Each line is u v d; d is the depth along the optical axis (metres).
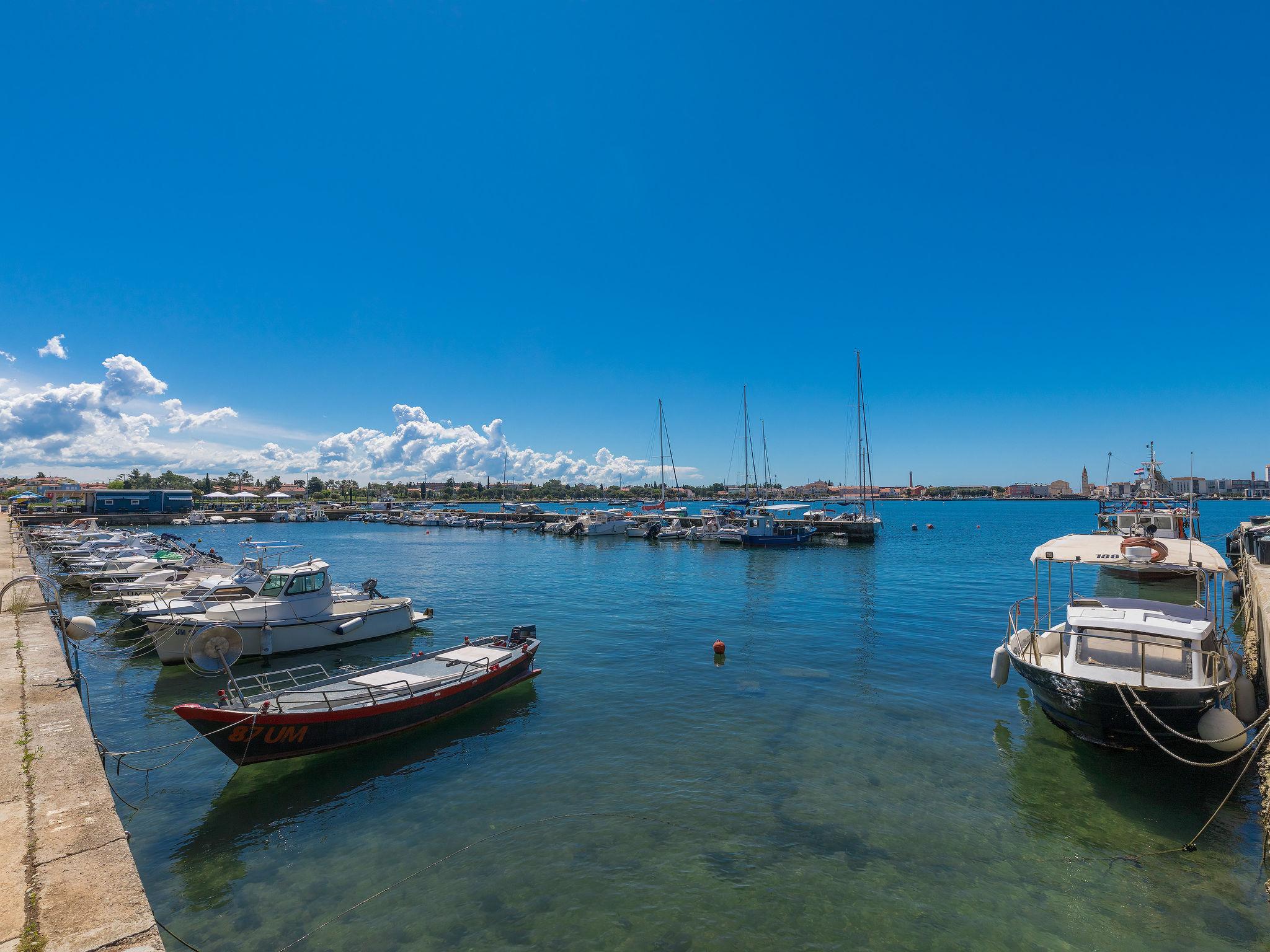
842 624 27.97
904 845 10.72
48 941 5.55
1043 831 11.08
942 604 33.00
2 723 10.64
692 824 11.43
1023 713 16.72
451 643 25.53
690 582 42.19
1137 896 9.39
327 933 8.82
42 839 7.21
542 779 13.21
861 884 9.69
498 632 27.11
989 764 13.66
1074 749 14.37
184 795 12.76
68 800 8.11
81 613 30.08
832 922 8.88
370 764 13.95
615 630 27.00
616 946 8.49
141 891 6.36
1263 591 18.95
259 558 30.52
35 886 6.36
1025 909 9.13
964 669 20.88
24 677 13.02
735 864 10.25
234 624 22.09
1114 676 13.53
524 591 38.56
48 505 111.44
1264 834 10.23
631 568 51.06
